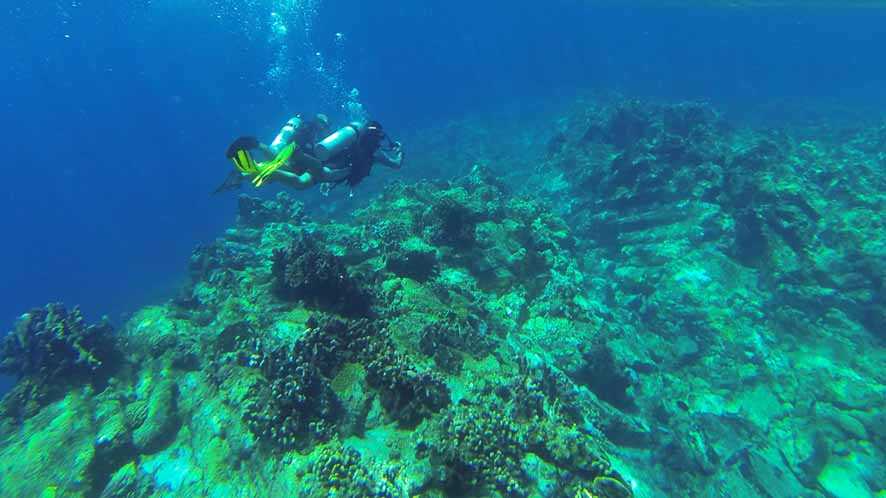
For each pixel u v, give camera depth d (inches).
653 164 655.1
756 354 428.1
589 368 342.6
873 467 331.9
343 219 871.1
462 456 202.8
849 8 2155.5
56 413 299.4
